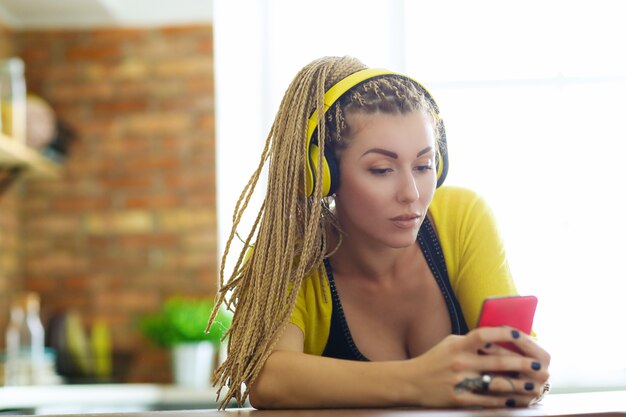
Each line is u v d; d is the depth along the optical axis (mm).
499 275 1085
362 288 1105
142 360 4234
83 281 4332
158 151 4352
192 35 4375
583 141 3625
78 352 3848
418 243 1118
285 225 998
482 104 3654
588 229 3598
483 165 3635
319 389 899
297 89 1001
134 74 4379
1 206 4199
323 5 3756
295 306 1055
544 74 3650
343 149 968
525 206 3613
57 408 3035
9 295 4238
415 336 1116
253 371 966
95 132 4371
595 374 3469
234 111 3814
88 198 4359
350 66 1010
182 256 4316
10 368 3322
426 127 966
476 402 824
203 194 4332
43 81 4383
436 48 3680
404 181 954
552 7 3666
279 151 1004
